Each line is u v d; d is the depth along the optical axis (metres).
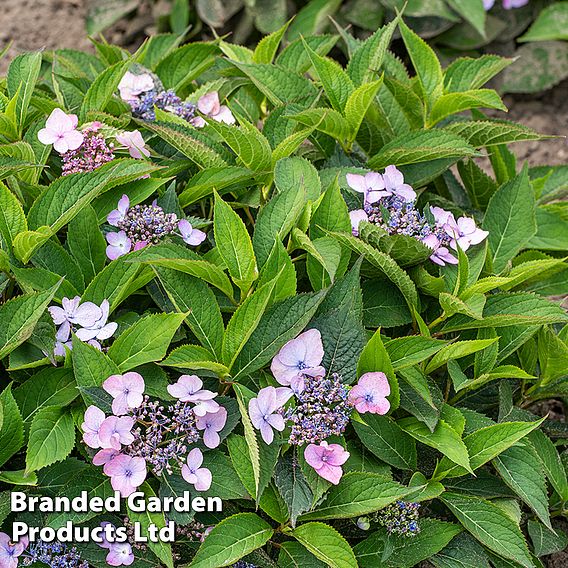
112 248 1.10
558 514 1.20
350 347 1.05
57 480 1.03
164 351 1.02
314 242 1.07
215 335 1.05
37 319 1.01
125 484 1.00
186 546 1.06
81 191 1.08
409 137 1.20
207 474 1.02
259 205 1.18
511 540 1.06
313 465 1.01
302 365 1.04
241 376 1.05
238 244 1.06
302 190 1.08
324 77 1.22
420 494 1.05
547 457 1.16
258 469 0.98
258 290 1.02
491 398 1.17
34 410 1.04
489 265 1.17
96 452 1.02
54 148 1.17
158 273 1.04
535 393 1.21
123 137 1.15
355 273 1.06
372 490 1.03
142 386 1.01
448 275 1.12
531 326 1.13
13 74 1.18
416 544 1.07
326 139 1.24
